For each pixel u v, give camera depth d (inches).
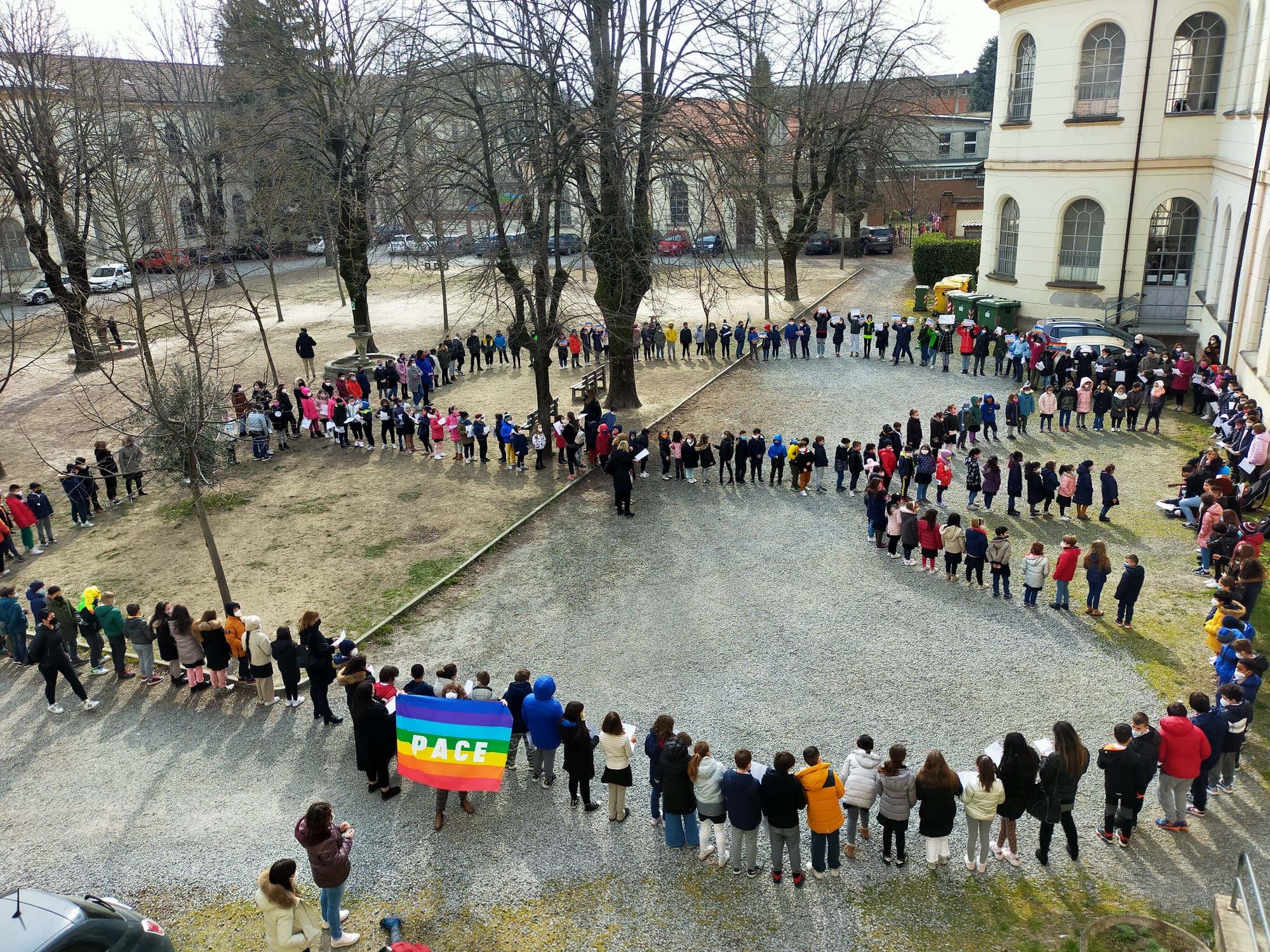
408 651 546.6
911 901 347.3
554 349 1291.8
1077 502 685.3
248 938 345.7
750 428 927.7
